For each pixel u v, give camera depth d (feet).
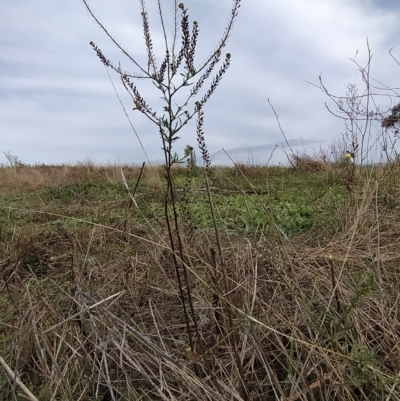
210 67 5.38
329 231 11.67
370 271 7.45
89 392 5.79
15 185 30.68
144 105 5.23
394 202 11.80
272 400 5.68
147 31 5.20
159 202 17.63
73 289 7.10
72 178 34.12
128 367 6.22
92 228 12.39
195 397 4.98
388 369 5.38
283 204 16.48
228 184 17.43
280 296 6.77
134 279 8.73
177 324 7.45
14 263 10.87
